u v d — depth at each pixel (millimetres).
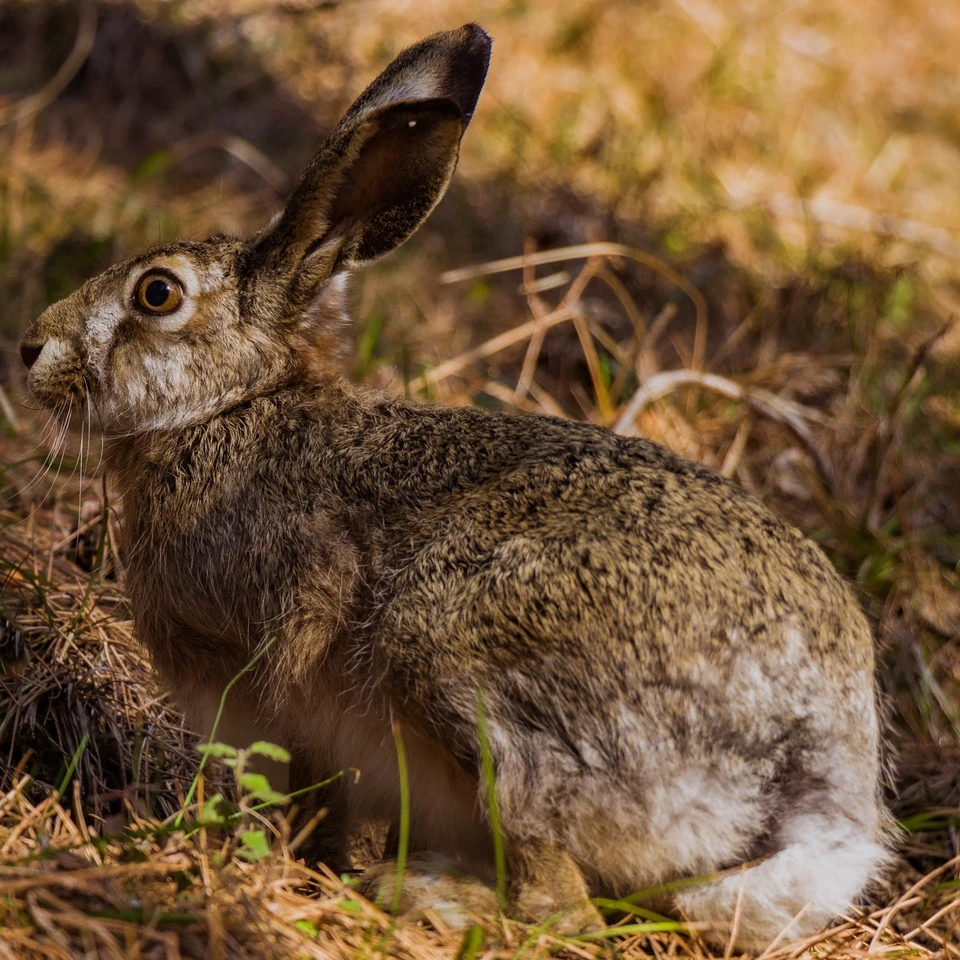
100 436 9086
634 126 20125
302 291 8875
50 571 10570
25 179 16547
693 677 7363
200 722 8969
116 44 19344
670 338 15242
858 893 8117
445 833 8305
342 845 8609
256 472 8531
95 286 8992
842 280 16141
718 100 21094
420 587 7691
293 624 8273
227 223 16312
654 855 7535
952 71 24344
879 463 12633
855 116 22047
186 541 8602
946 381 15367
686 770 7410
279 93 19391
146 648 9016
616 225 17406
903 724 11039
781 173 19984
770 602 7547
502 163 18953
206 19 20156
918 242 18516
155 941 6434
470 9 21703
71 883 6547
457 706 7492
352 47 20250
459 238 17266
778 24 23938
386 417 8664
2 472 10750
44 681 9258
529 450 8211
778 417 12789
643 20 22562
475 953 6945
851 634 7855
